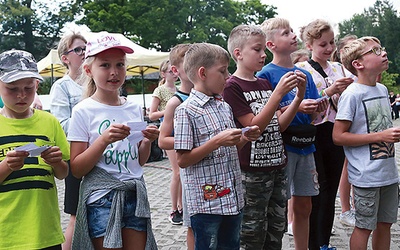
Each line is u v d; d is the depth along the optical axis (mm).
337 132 3219
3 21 37312
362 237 3158
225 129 2605
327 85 3904
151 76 28484
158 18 30172
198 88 2664
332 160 3744
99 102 2619
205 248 2568
